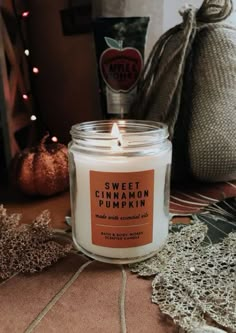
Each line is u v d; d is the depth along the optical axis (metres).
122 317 0.18
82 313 0.19
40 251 0.23
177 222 0.28
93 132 0.24
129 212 0.22
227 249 0.24
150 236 0.23
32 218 0.31
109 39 0.38
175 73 0.34
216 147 0.33
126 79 0.39
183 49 0.33
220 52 0.33
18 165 0.34
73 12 0.43
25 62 0.44
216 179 0.36
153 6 0.37
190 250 0.24
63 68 0.45
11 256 0.23
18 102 0.43
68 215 0.31
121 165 0.22
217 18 0.34
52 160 0.35
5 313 0.19
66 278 0.22
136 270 0.22
